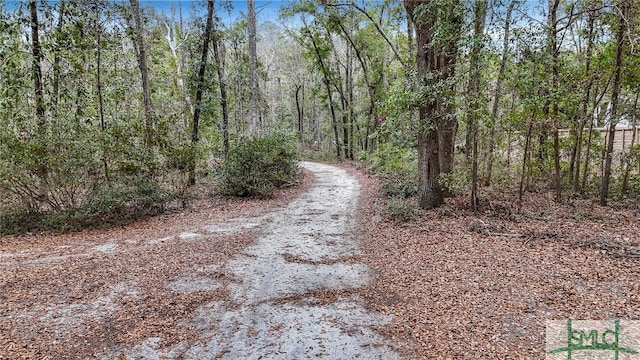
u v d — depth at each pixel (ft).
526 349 11.80
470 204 32.24
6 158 28.35
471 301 15.39
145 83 43.24
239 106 82.43
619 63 29.58
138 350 12.56
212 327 14.16
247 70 73.31
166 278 19.15
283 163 53.16
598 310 13.96
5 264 21.25
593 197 34.32
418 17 28.55
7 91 29.58
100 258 22.33
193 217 35.06
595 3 30.19
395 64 82.94
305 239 26.73
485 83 27.37
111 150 32.94
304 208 38.70
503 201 33.58
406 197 40.09
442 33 26.50
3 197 29.50
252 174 44.70
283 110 131.75
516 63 26.27
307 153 127.54
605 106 37.01
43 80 33.99
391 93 32.37
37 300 16.35
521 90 27.96
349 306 15.76
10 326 14.05
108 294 17.10
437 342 12.54
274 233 28.58
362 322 14.32
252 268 20.71
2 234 28.14
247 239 26.81
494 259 20.03
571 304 14.56
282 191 50.60
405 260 21.12
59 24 34.37
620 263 18.20
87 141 31.83
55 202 31.27
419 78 30.01
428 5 27.30
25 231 28.99
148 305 15.98
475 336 12.75
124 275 19.47
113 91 46.68
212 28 51.78
